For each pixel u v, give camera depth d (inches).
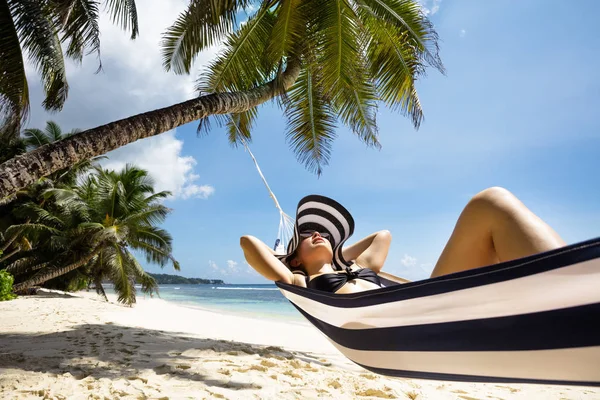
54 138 820.0
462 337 52.1
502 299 45.4
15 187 146.5
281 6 243.8
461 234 57.1
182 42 243.8
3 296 577.6
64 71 230.1
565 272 38.7
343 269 117.5
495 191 54.8
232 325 357.1
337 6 238.4
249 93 228.5
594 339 38.5
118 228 685.9
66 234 720.3
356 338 75.9
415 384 130.7
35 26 202.4
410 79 270.1
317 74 279.0
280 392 106.3
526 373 46.9
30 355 140.3
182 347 167.5
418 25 253.0
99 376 113.9
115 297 1050.1
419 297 54.9
